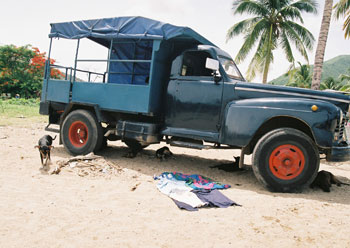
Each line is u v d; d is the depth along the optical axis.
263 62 19.77
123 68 6.54
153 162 6.06
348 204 4.04
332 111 4.27
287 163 4.35
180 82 5.37
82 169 4.88
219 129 4.99
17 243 2.46
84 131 6.05
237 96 4.92
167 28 5.11
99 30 5.80
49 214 3.09
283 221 3.28
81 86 6.09
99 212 3.25
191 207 3.55
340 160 4.29
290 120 4.69
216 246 2.62
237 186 4.72
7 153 5.79
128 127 5.58
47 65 6.60
